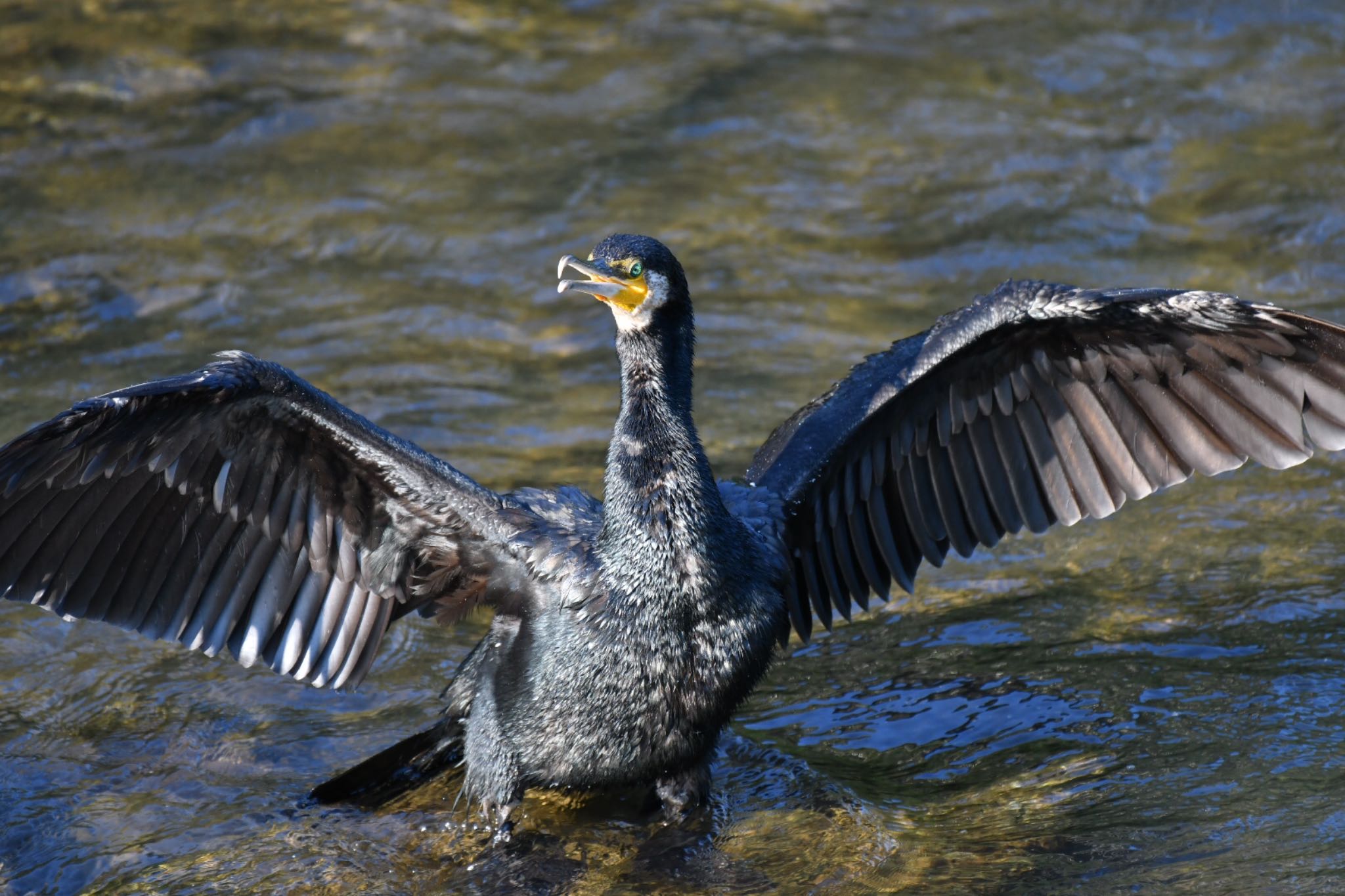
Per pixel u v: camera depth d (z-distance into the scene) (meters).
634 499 9.91
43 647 12.39
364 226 18.86
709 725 10.03
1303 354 9.70
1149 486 10.49
